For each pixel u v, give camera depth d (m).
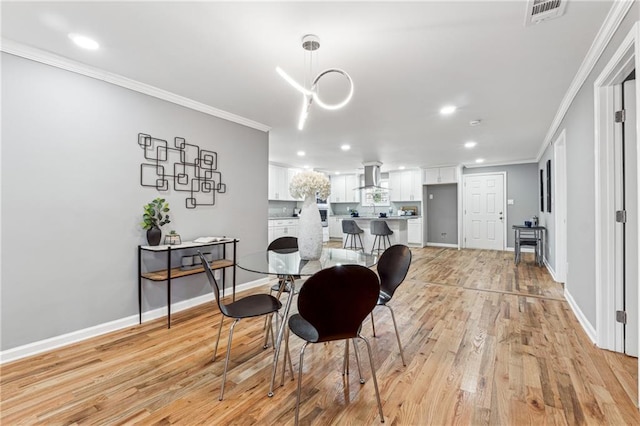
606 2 1.68
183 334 2.57
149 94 2.88
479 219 7.55
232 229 3.75
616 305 2.17
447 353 2.21
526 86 2.82
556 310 3.09
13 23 1.86
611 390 1.73
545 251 5.43
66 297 2.37
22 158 2.16
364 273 1.40
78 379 1.89
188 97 3.11
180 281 3.20
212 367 2.04
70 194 2.39
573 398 1.67
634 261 2.12
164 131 3.02
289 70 2.50
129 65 2.43
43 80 2.25
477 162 7.22
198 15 1.79
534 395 1.70
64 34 1.99
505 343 2.36
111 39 2.05
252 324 2.81
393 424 1.49
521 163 7.02
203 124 3.39
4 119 2.09
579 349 2.23
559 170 4.14
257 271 1.97
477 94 3.00
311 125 4.10
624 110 2.11
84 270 2.47
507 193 7.21
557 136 4.04
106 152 2.59
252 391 1.77
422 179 7.96
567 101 3.08
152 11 1.75
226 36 2.01
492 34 1.99
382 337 2.50
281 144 5.30
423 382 1.85
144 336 2.53
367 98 3.10
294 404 1.65
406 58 2.30
